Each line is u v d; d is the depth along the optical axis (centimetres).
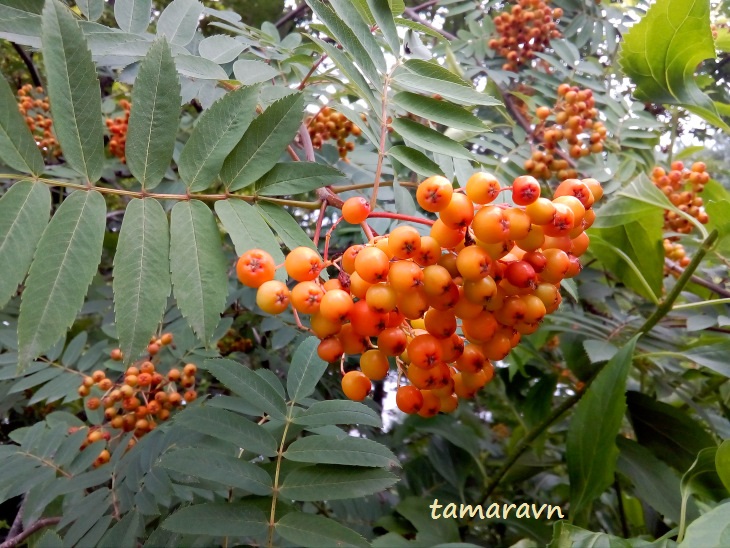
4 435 47
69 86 15
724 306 30
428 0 56
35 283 14
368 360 16
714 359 25
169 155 16
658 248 29
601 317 31
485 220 14
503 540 32
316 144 36
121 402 32
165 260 15
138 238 15
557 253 16
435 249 14
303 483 17
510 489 37
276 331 35
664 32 25
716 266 35
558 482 39
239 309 42
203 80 23
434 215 33
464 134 31
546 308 16
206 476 17
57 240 14
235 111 17
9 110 14
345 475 17
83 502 21
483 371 17
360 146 38
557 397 44
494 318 16
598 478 23
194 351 33
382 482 17
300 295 15
